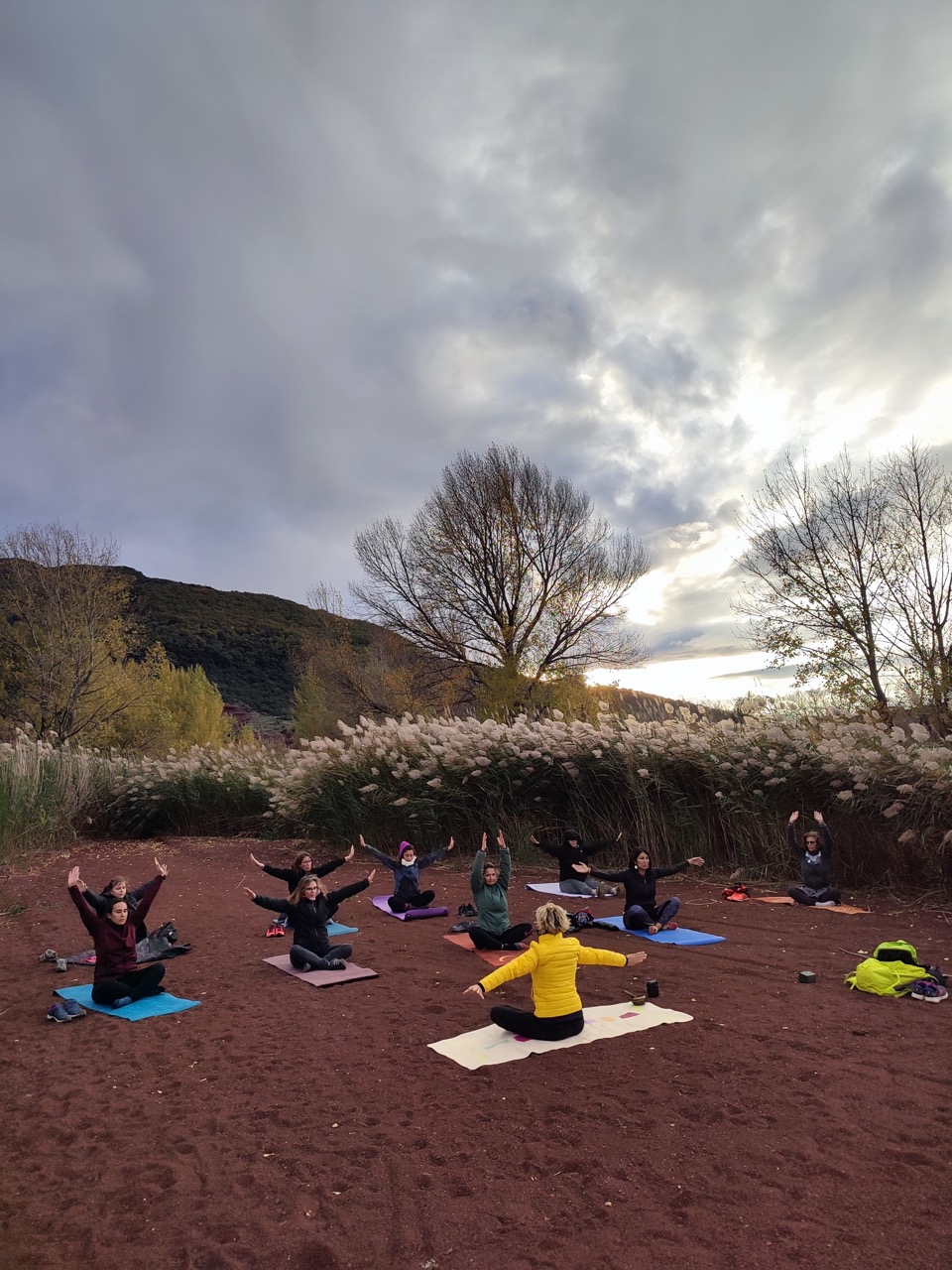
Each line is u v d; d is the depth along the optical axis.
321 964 7.83
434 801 15.06
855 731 11.72
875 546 18.52
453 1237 3.45
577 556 31.47
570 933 9.12
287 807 17.84
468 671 32.12
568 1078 5.05
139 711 33.44
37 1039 6.22
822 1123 4.32
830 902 10.25
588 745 14.10
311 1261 3.33
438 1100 4.79
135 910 7.55
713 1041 5.59
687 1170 3.92
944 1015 6.02
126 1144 4.41
